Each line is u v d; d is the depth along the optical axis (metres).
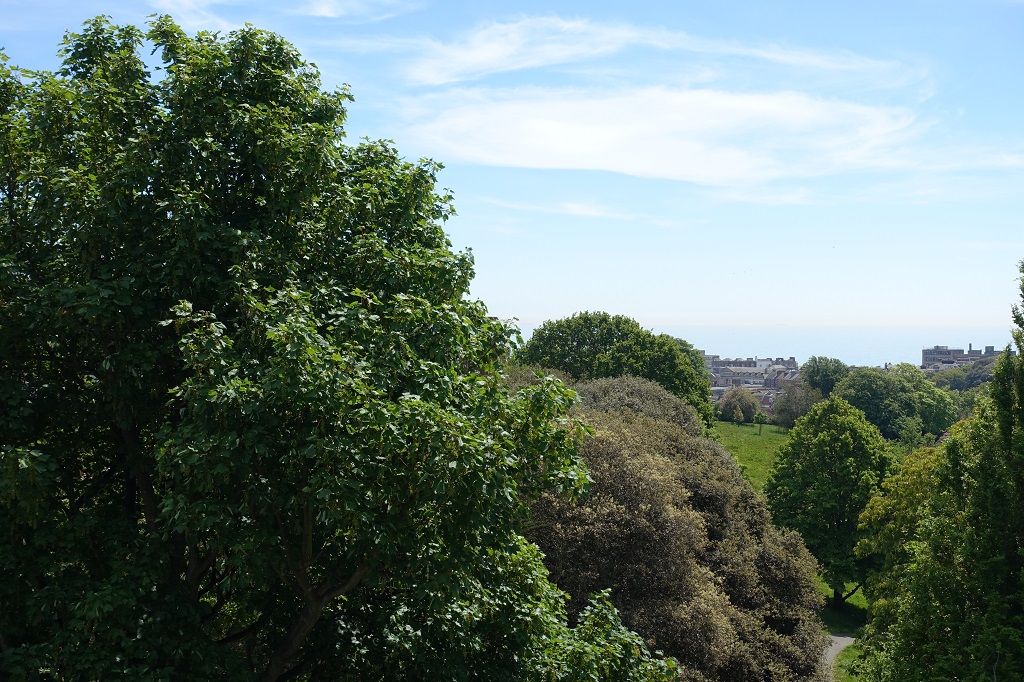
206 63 12.12
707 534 34.06
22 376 11.53
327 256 13.10
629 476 29.17
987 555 21.52
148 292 11.24
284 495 10.36
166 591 11.15
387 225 14.02
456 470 9.61
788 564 35.16
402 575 11.15
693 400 63.97
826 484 53.72
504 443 10.94
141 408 11.78
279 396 9.81
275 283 11.86
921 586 22.80
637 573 27.55
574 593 26.73
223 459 9.75
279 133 12.05
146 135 11.63
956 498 23.86
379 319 11.66
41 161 11.81
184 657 10.70
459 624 12.83
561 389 12.16
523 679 13.43
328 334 11.50
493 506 10.86
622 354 64.00
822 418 57.56
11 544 10.88
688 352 84.88
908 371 117.81
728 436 109.81
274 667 11.97
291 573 11.69
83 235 10.83
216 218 11.91
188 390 9.98
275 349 10.45
